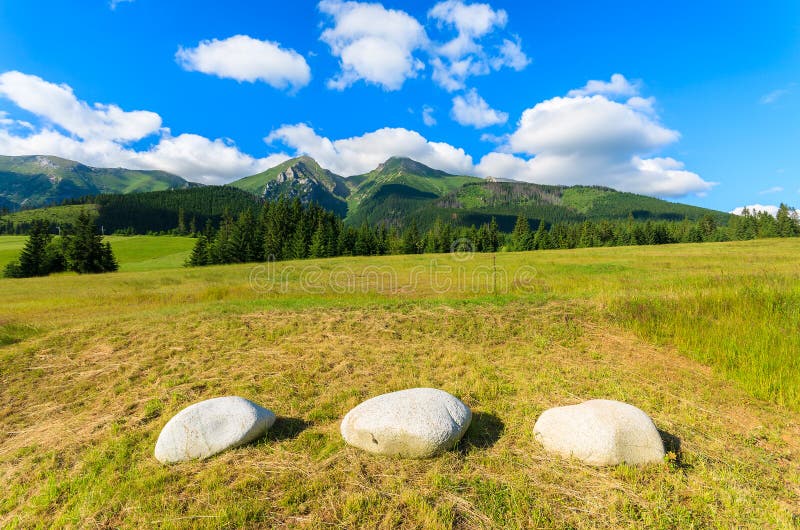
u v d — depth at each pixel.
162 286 19.03
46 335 8.27
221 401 4.17
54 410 5.18
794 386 4.89
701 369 5.96
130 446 4.10
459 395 5.07
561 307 9.23
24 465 3.90
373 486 3.20
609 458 3.38
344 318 9.02
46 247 45.72
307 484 3.26
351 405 4.93
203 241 51.66
